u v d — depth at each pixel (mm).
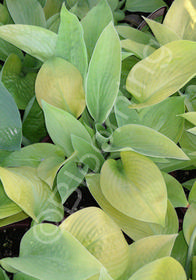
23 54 1265
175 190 1013
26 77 1186
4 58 1205
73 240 892
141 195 942
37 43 1031
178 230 1019
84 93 1030
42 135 1159
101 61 981
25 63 1201
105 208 979
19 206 948
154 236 929
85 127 1044
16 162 1014
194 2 1140
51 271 860
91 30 1078
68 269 863
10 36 1010
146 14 1510
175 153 939
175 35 1104
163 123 1057
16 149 993
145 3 1453
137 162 982
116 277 896
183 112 1052
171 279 865
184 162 1054
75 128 1000
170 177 1027
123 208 931
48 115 967
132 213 926
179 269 873
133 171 976
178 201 1000
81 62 1038
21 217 1004
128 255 913
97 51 963
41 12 1180
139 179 963
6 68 1126
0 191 988
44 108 957
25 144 1144
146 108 1054
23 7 1163
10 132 990
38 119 1120
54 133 998
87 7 1303
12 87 1142
